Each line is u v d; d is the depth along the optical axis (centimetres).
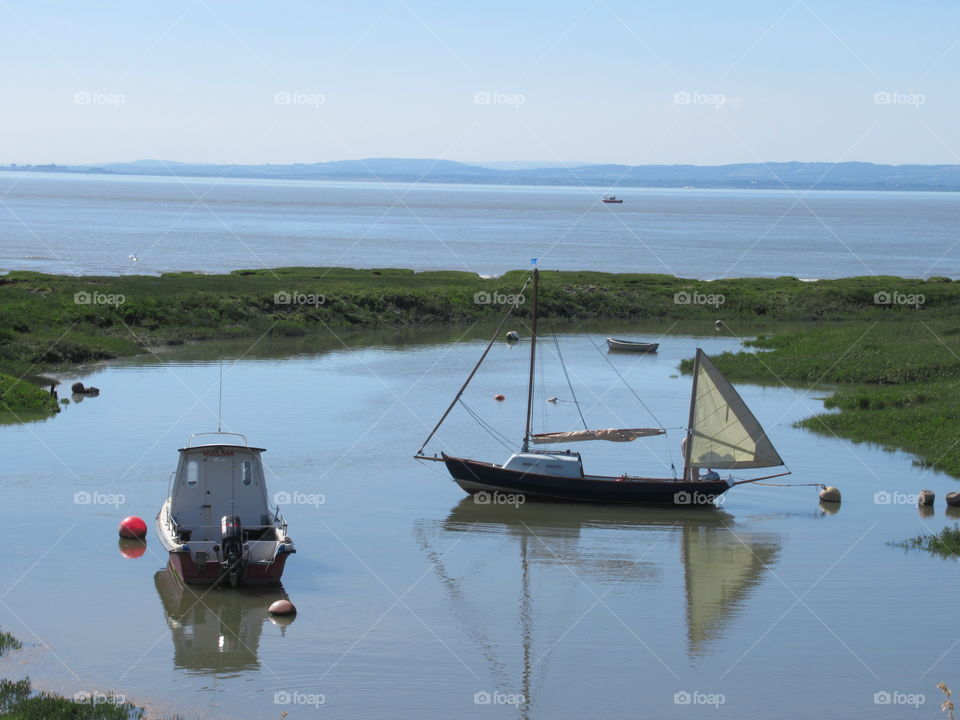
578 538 3441
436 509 3744
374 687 2281
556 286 10975
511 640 2562
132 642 2492
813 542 3409
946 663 2452
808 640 2584
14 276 10012
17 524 3391
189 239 19838
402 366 7062
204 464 3088
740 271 15712
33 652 2419
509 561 3184
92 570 2994
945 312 10169
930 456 4525
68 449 4403
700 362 3888
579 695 2264
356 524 3541
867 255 19575
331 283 10756
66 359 6756
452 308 9938
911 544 3384
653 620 2711
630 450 4747
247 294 9200
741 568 3131
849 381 6575
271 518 3130
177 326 8112
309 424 5053
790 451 4678
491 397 5928
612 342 8112
